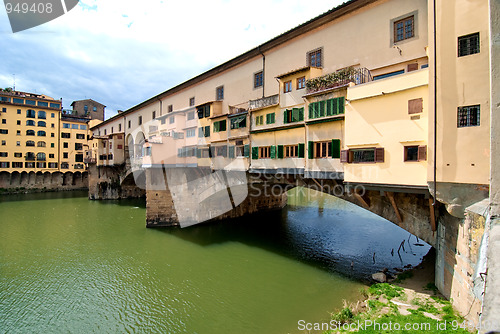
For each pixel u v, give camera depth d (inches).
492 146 302.0
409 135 426.3
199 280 652.1
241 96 879.7
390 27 529.0
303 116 629.0
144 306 551.5
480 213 344.8
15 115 2236.7
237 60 880.3
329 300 530.0
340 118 532.7
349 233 978.1
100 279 671.8
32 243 949.8
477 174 351.3
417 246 805.9
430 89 389.7
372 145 469.1
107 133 2063.2
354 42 582.2
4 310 548.7
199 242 927.0
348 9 582.9
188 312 525.3
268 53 784.9
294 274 657.6
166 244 913.5
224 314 512.4
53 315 529.7
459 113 366.6
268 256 784.3
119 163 1733.5
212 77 1015.6
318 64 650.8
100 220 1277.1
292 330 454.0
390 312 428.5
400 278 563.2
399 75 437.7
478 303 342.3
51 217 1353.3
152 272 703.1
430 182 389.7
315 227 1073.5
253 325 477.4
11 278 683.4
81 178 2556.6
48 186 2395.4
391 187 451.2
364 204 557.0
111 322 504.4
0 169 2159.2
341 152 514.0
